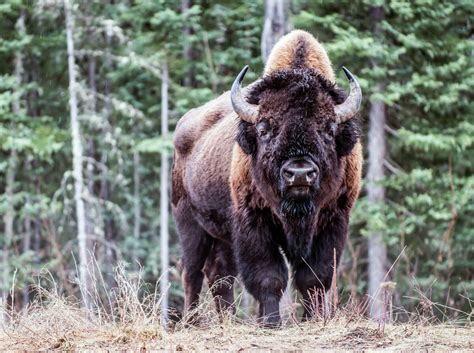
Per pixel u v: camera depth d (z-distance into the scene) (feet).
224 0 289.33
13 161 295.69
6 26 303.89
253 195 108.68
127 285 101.50
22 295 289.53
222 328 98.73
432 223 258.16
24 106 326.85
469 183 243.19
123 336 90.48
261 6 282.56
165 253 281.74
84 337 92.63
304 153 97.35
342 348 83.35
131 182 346.95
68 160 330.34
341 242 110.93
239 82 106.83
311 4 251.60
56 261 247.50
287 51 116.06
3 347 90.94
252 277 108.88
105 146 320.29
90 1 307.78
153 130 318.24
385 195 258.37
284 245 110.83
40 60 322.55
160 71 298.76
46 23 310.04
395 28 247.50
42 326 97.30
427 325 104.53
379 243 239.71
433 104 244.42
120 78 315.37
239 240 110.83
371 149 242.58
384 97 232.53
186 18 274.36
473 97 256.73
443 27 250.57
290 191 97.19
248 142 106.22
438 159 258.37
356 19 249.75
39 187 321.93
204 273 143.23
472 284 242.17
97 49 311.27
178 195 143.95
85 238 270.05
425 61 251.60
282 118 100.48
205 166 127.85
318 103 101.19
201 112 142.31
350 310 105.09
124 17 288.30
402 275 248.11
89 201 296.51
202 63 282.15
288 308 108.68
